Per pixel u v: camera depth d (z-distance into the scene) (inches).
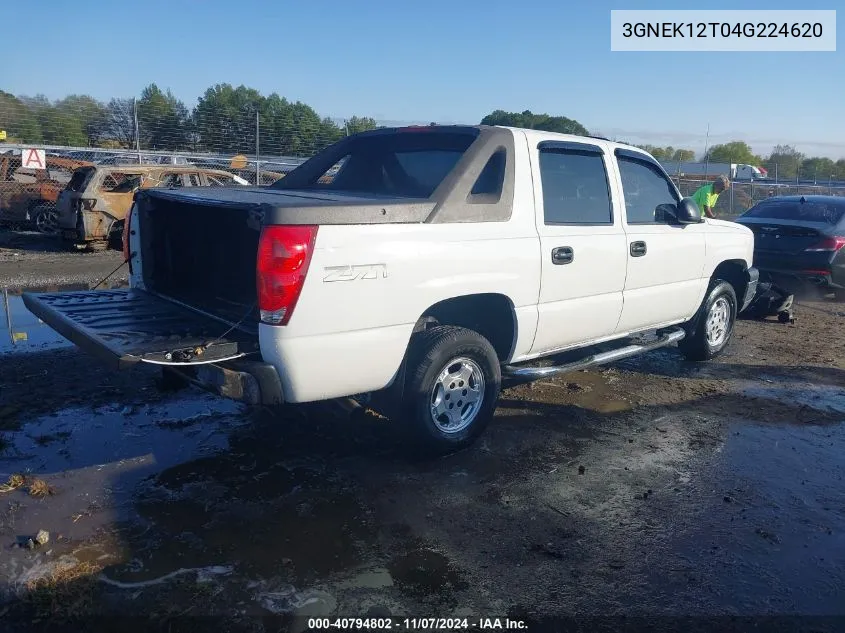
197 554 132.2
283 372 139.9
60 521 141.9
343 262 141.8
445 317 184.2
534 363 253.0
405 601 121.1
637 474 174.4
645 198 228.1
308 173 217.0
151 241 185.0
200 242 172.7
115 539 136.1
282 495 155.9
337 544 137.5
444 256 159.2
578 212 197.3
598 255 199.3
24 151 615.2
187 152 854.5
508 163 176.6
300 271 136.3
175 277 182.7
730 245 264.5
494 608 120.3
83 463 168.2
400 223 151.9
